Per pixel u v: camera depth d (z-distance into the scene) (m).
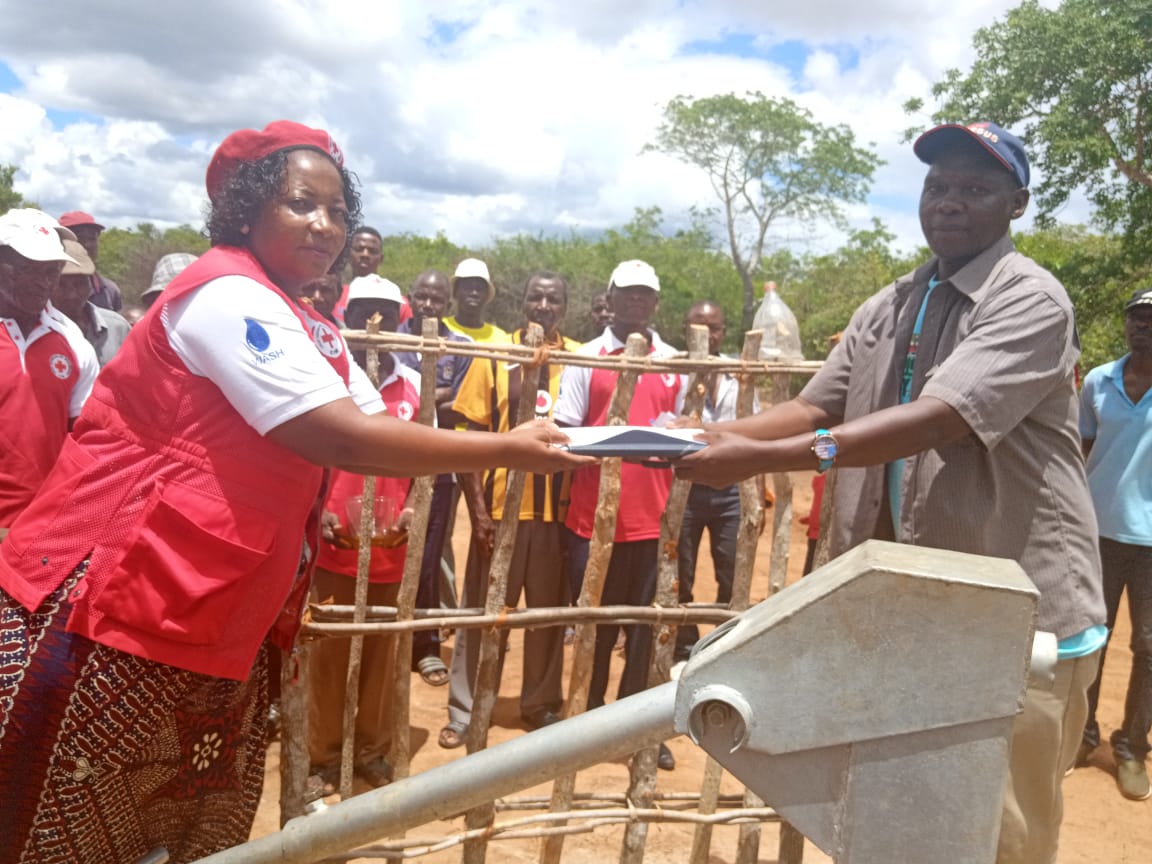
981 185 2.26
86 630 1.74
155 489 1.77
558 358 2.48
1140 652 3.98
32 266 3.30
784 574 2.74
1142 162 13.09
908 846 0.95
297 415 1.72
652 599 3.88
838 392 2.64
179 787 1.93
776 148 37.66
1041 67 13.00
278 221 1.88
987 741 0.92
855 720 0.94
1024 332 2.14
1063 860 3.38
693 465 2.04
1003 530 2.27
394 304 4.62
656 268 35.62
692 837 3.28
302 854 1.40
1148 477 4.00
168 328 1.78
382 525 2.98
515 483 2.53
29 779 1.75
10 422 3.32
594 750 1.10
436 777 1.23
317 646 3.42
